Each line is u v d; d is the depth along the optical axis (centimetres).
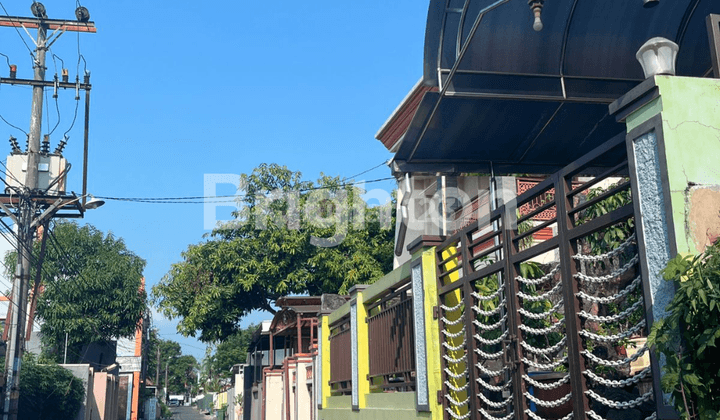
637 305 405
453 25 664
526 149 795
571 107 738
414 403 758
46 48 2008
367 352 1000
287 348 2506
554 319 691
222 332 2838
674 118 375
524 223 914
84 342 3522
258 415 2919
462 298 694
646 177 387
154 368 7975
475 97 686
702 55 726
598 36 697
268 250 2598
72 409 2553
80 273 3469
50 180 2011
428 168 791
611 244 586
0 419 1734
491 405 575
